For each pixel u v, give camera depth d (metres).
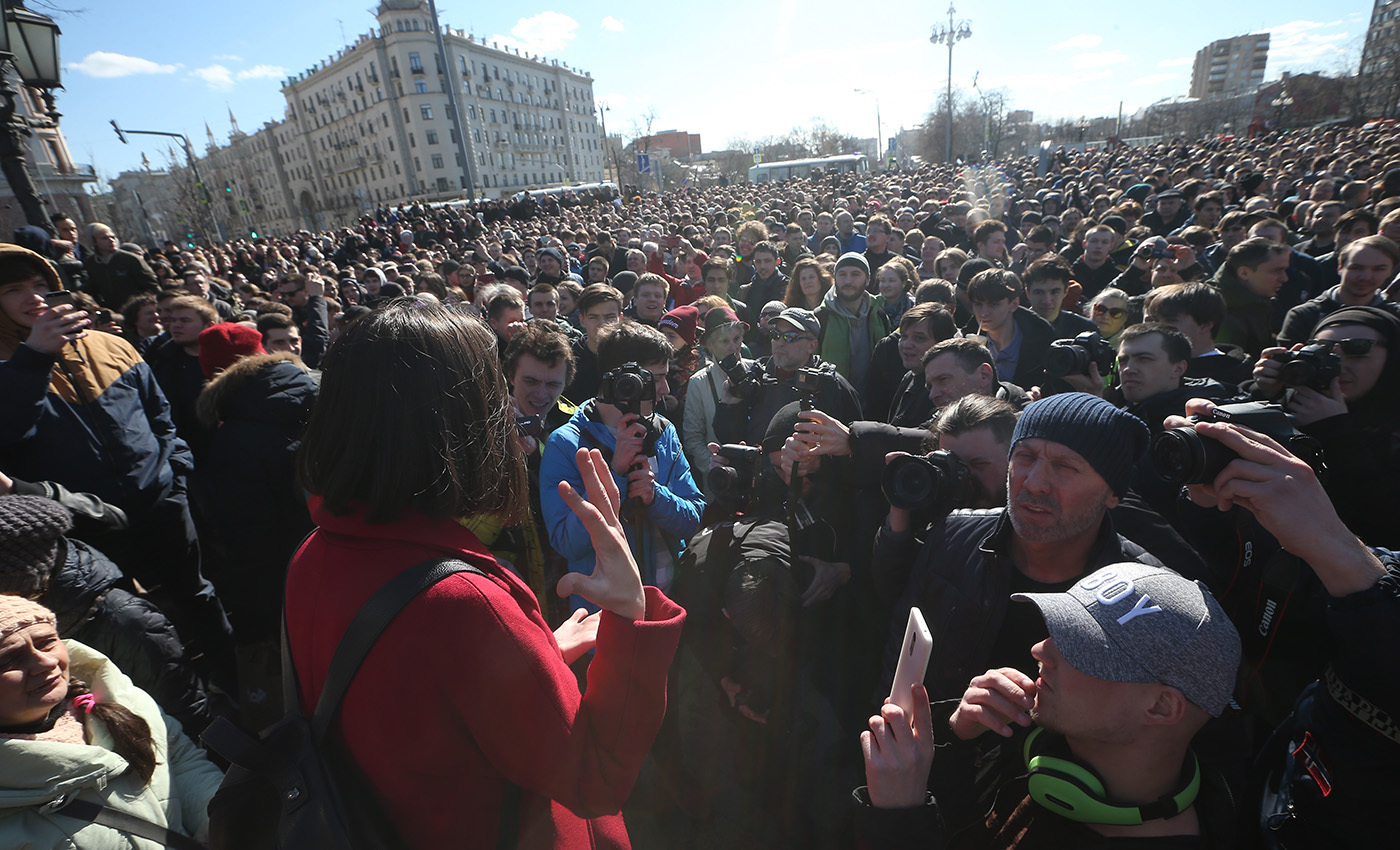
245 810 0.83
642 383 1.92
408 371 0.79
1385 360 1.95
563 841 0.97
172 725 1.50
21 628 1.14
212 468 2.70
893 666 1.65
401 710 0.74
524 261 11.50
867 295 4.48
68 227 6.57
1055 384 2.94
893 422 3.26
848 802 2.08
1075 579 1.42
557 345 2.44
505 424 0.88
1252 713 1.54
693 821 2.18
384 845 0.76
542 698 0.79
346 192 81.50
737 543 1.89
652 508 2.11
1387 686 1.01
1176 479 1.10
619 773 0.86
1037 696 0.97
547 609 2.55
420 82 68.44
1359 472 1.69
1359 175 10.21
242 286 9.10
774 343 2.85
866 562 1.99
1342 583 1.01
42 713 1.18
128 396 2.69
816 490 2.05
